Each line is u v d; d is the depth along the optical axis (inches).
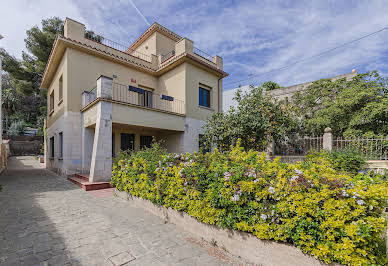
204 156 154.5
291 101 481.7
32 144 1092.5
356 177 102.3
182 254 111.3
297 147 376.5
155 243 123.8
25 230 141.3
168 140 462.9
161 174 166.6
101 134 295.0
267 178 103.8
